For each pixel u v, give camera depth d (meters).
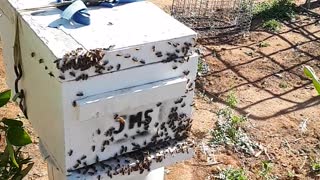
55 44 0.96
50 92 1.02
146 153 1.16
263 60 3.23
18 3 1.13
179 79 1.09
